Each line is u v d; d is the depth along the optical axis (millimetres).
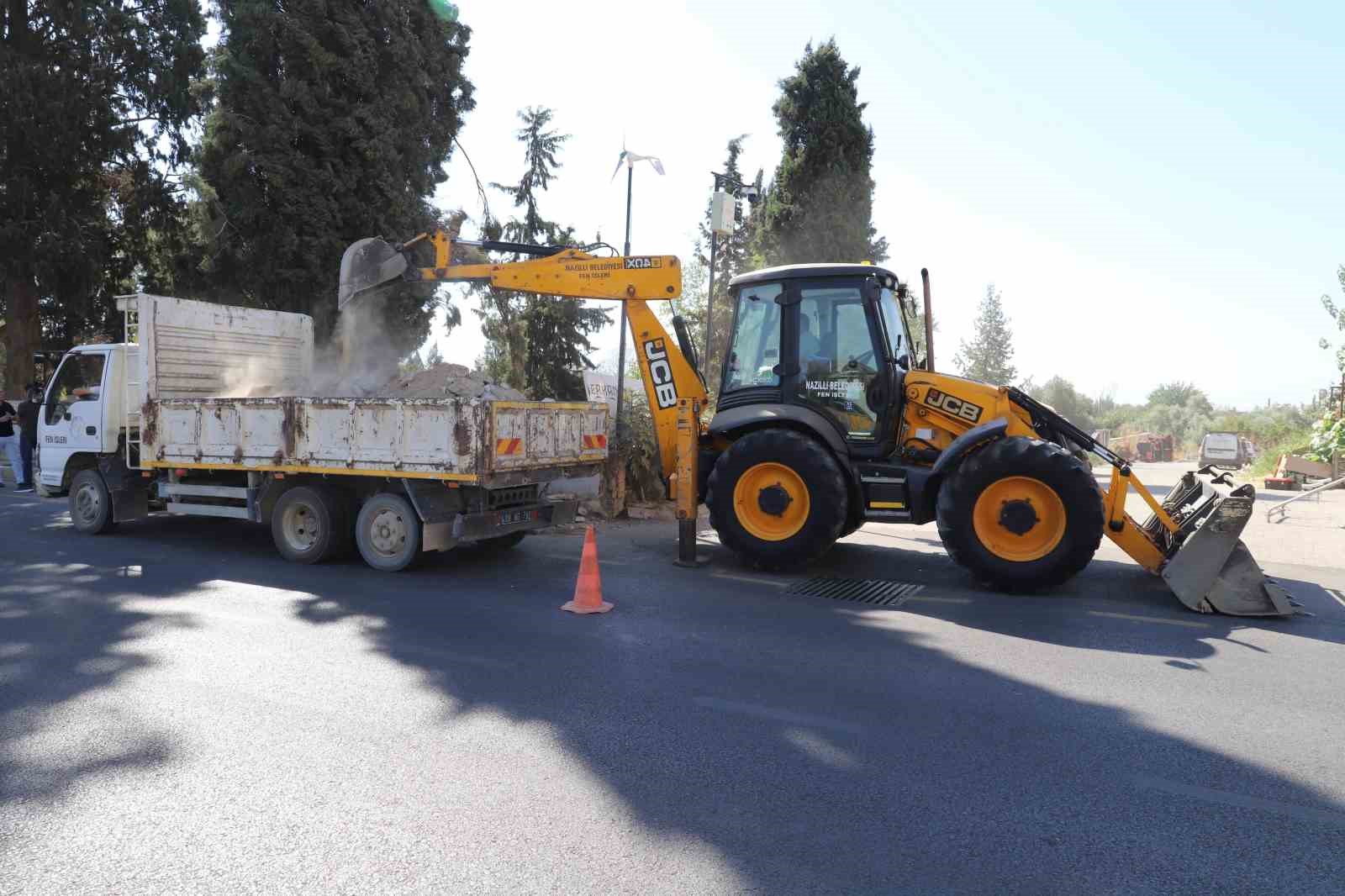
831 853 3043
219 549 9008
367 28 17484
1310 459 21031
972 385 7914
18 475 14336
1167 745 4070
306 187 16406
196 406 8727
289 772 3658
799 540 7828
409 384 9984
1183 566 6793
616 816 3295
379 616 6301
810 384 8250
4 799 3387
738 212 23141
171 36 20359
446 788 3516
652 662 5258
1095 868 2973
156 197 20531
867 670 5156
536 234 17844
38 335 20312
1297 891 2854
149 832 3145
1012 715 4430
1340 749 4047
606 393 12867
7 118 18328
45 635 5680
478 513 7953
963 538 7285
